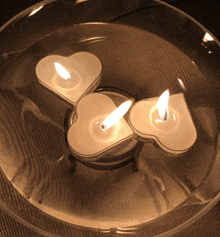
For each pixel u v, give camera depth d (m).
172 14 0.30
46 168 0.26
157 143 0.25
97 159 0.25
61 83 0.27
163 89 0.29
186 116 0.26
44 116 0.28
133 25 0.31
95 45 0.30
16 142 0.27
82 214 0.25
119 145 0.26
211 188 0.25
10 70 0.29
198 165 0.27
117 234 0.24
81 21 0.31
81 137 0.25
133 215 0.25
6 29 0.29
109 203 0.25
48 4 0.29
